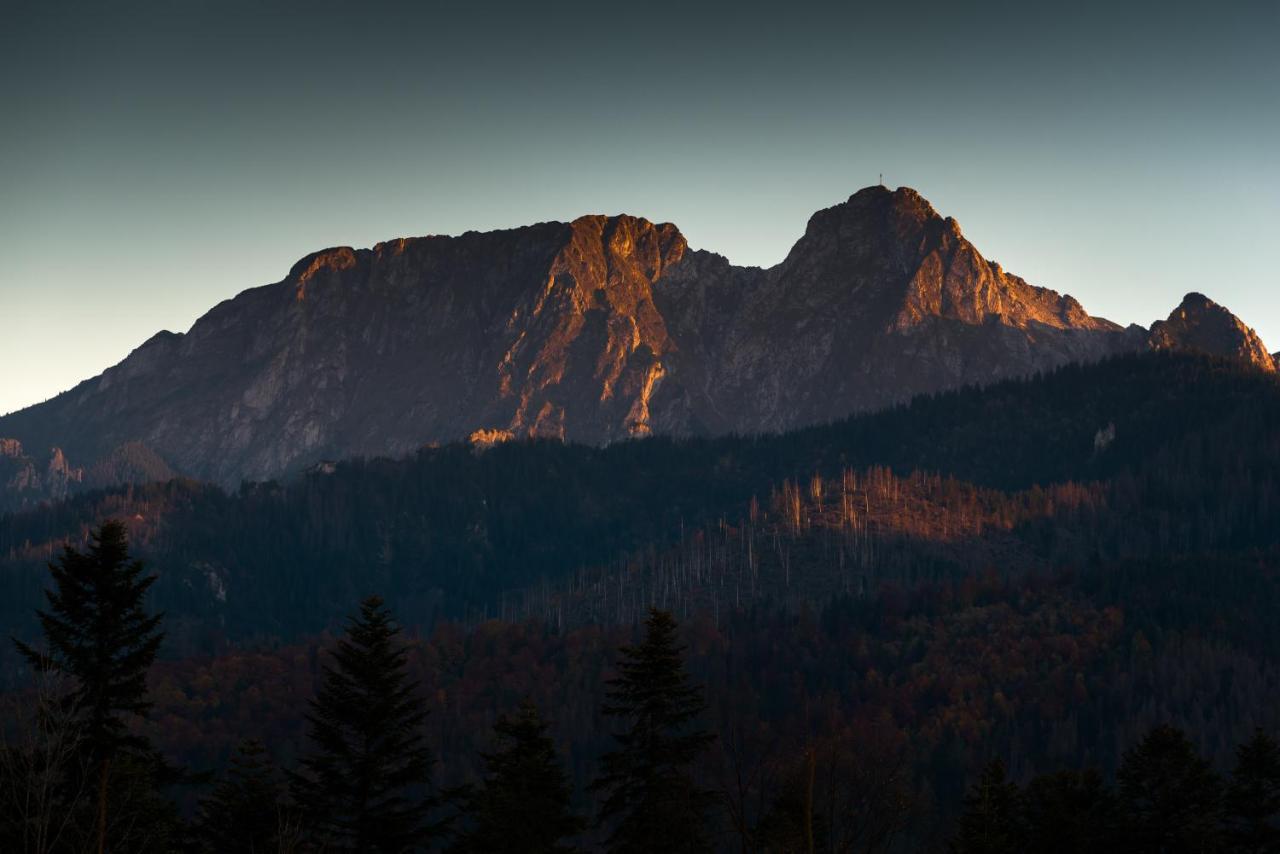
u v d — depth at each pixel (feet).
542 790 416.67
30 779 270.46
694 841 383.65
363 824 401.49
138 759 355.77
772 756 409.90
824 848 371.97
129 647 366.84
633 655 404.77
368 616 421.59
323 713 411.95
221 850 405.18
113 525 364.58
